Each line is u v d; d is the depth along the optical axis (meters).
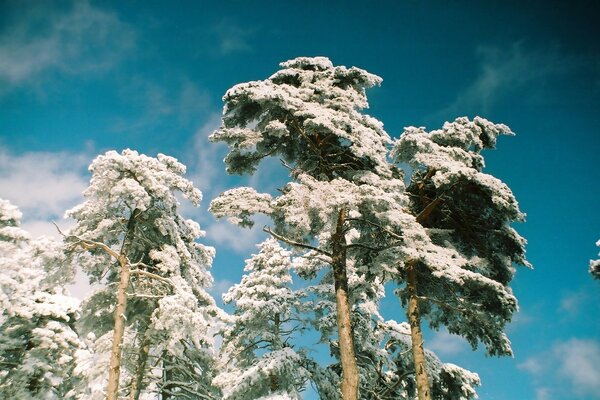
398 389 17.95
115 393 12.91
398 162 14.67
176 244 18.09
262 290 20.06
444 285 14.70
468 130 14.72
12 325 18.09
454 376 16.83
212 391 18.77
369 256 15.23
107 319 17.77
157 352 17.98
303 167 14.38
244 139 12.58
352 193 10.34
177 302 15.11
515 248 13.98
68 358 17.62
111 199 15.05
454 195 14.02
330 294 16.55
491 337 13.92
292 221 9.95
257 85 12.26
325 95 13.45
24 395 16.36
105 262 16.62
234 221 11.59
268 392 15.04
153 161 17.36
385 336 17.80
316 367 15.66
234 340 19.36
